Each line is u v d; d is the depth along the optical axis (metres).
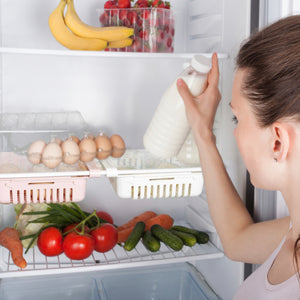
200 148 0.86
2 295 1.27
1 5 1.22
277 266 0.56
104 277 1.36
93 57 1.31
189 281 1.38
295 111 0.46
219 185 0.85
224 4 1.11
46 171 0.98
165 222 1.33
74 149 0.97
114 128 1.37
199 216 1.37
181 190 1.11
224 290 1.22
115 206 1.43
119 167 1.06
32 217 1.25
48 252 1.10
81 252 1.08
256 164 0.54
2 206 1.33
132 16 1.04
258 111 0.51
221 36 1.14
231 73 1.10
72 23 0.99
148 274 1.39
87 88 1.33
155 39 1.05
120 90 1.36
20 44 1.25
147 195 1.09
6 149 0.96
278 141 0.50
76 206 1.23
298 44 0.47
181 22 1.39
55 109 1.31
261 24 0.96
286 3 0.92
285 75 0.47
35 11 1.25
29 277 1.33
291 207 0.52
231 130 1.13
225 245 0.83
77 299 1.33
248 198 1.07
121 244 1.28
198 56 0.91
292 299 0.50
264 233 0.77
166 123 0.95
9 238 1.16
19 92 1.27
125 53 1.01
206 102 0.87
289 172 0.50
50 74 1.29
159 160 1.08
